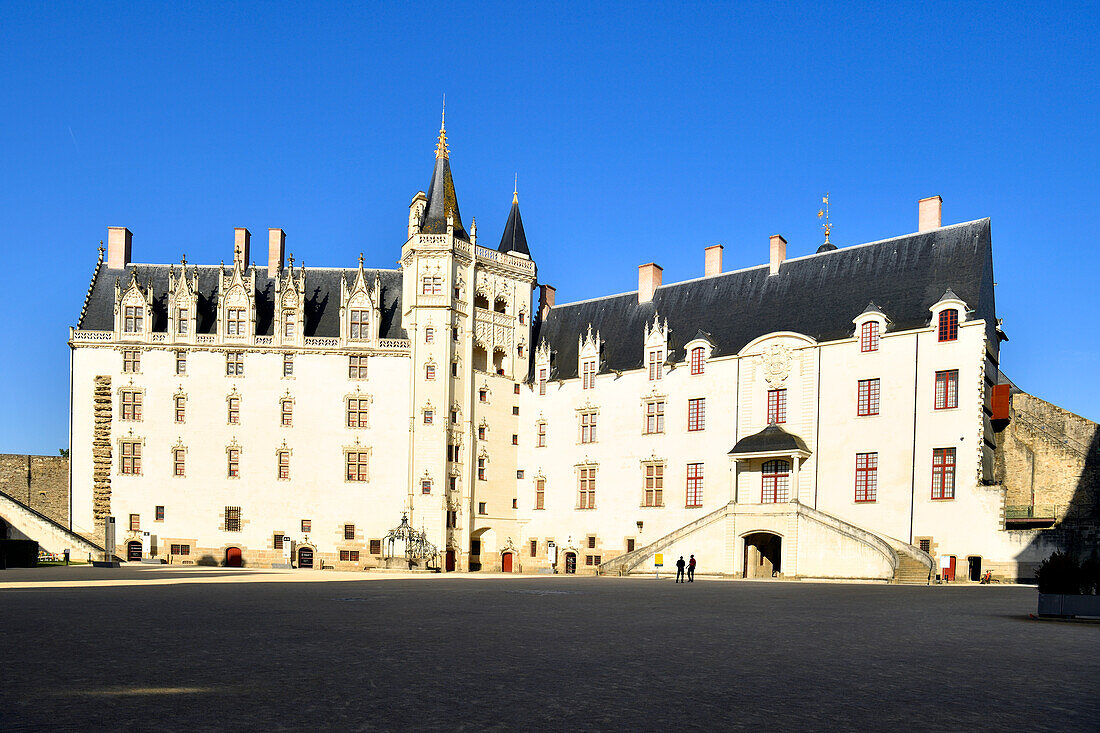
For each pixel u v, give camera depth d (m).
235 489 76.25
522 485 81.25
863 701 12.33
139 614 23.39
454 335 77.94
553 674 14.24
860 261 68.50
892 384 62.00
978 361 58.34
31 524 71.62
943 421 59.47
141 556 75.38
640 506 73.56
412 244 78.38
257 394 77.31
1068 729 10.84
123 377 77.12
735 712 11.55
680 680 13.82
